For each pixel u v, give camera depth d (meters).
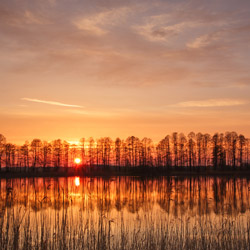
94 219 16.14
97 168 79.75
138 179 54.91
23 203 20.44
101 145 80.81
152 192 31.73
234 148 75.06
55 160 77.38
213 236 12.30
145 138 80.62
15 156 70.56
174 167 79.00
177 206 22.22
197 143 78.25
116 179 55.06
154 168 76.06
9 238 10.73
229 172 69.12
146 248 11.22
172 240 12.13
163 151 79.38
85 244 11.47
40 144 75.06
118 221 15.96
